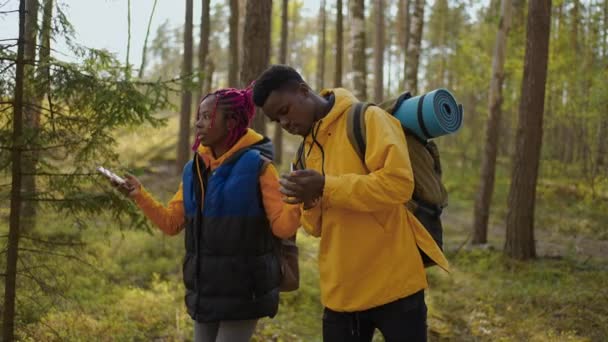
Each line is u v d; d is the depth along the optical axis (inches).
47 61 102.3
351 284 82.0
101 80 105.4
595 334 188.5
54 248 122.3
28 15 104.7
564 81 611.2
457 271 298.5
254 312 93.6
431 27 1080.2
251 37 213.8
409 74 416.2
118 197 112.0
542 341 181.5
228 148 95.4
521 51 560.4
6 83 105.4
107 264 233.6
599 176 530.6
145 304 190.9
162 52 478.3
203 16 469.4
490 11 676.7
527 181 324.5
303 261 286.0
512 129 757.9
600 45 592.4
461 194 733.9
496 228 505.7
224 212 92.1
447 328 194.2
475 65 663.1
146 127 117.0
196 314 94.7
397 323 81.7
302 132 84.7
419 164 83.1
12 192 107.7
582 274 286.2
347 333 86.7
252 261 93.0
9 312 109.7
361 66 388.8
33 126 111.0
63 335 144.6
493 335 188.4
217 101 93.1
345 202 74.7
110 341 151.6
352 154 79.8
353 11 390.6
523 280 276.7
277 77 81.2
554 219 495.8
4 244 122.8
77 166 112.3
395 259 80.7
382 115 78.4
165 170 609.0
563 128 864.9
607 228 444.8
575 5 610.5
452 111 80.6
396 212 81.4
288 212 91.2
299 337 175.0
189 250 97.5
